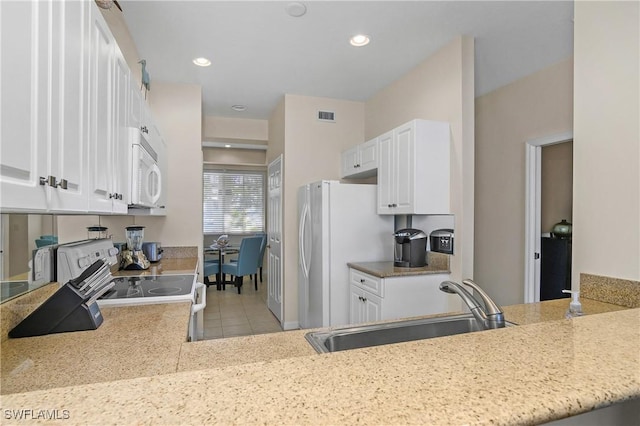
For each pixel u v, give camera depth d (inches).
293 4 91.7
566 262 139.7
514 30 103.5
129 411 18.5
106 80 52.4
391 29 103.6
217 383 21.8
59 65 35.5
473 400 20.2
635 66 59.7
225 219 287.7
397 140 118.1
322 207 129.8
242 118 195.8
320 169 164.2
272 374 23.2
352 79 141.6
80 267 65.4
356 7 93.0
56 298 50.4
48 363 39.6
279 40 110.6
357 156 148.9
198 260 134.3
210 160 268.1
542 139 129.3
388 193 123.6
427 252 121.1
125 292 74.2
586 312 58.0
